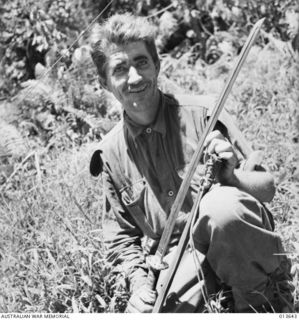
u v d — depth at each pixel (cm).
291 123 444
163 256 287
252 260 275
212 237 272
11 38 571
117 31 287
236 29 583
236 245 271
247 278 280
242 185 279
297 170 393
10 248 372
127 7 585
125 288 316
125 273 304
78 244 350
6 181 439
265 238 272
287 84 489
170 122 299
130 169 305
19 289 342
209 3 582
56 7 555
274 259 278
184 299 287
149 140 297
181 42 611
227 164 275
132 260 307
